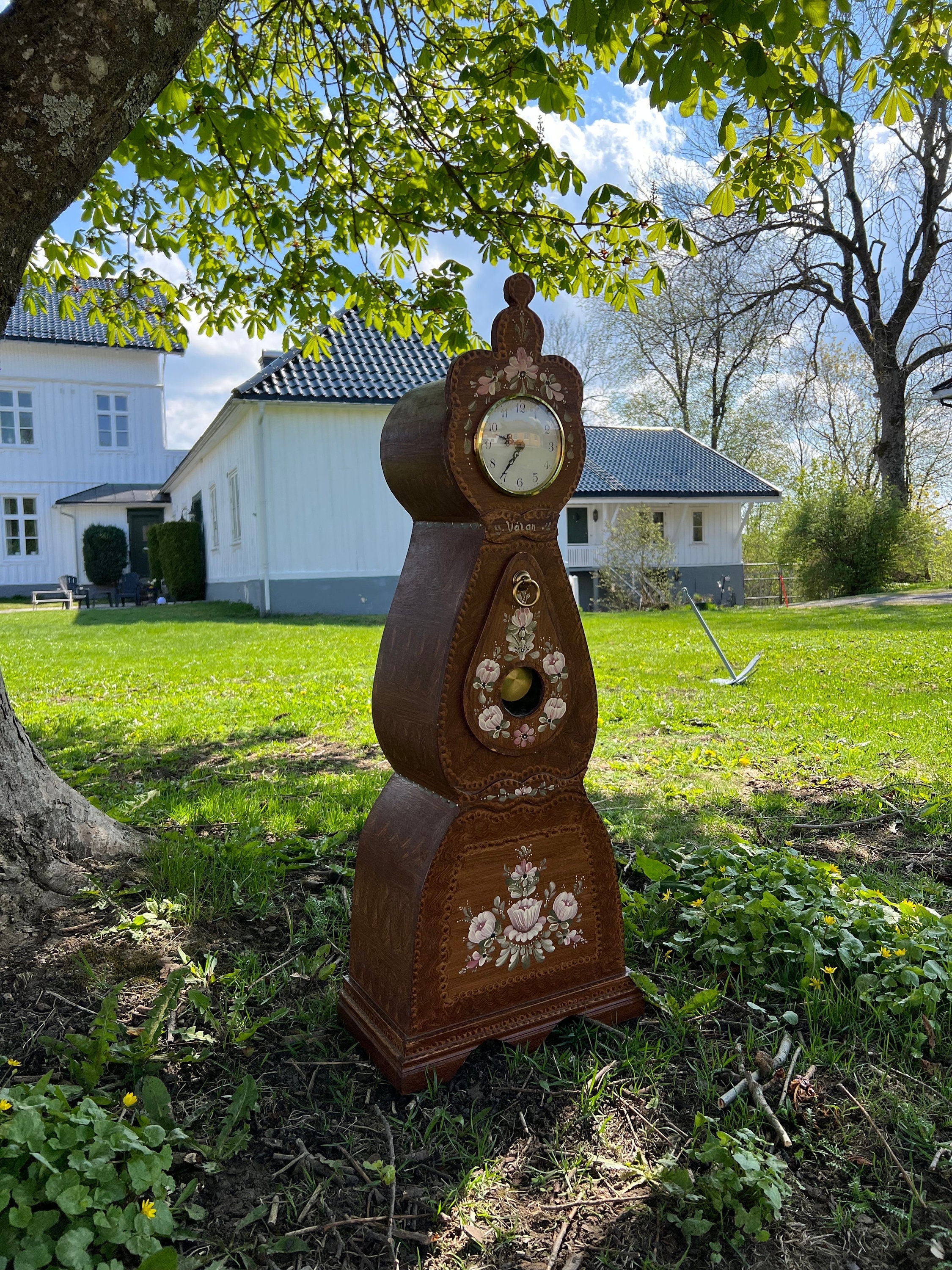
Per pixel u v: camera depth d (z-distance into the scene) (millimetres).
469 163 5246
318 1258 1765
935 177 24500
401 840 2391
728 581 29312
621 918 2625
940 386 18672
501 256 5883
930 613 16047
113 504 29922
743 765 5621
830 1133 2129
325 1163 2002
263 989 2688
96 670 10250
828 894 3168
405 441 2371
